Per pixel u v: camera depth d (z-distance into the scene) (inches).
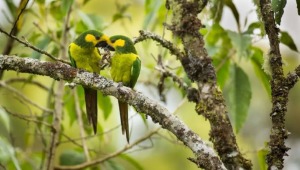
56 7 464.8
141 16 602.5
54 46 460.1
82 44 374.3
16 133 599.8
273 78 259.0
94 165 438.0
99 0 607.2
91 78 280.2
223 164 242.7
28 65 285.1
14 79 457.4
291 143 673.6
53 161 420.2
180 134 246.8
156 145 623.8
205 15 355.9
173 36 265.4
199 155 238.5
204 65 252.8
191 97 260.7
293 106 676.7
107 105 457.4
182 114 605.3
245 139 659.4
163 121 254.8
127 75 375.6
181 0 260.1
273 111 255.3
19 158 470.6
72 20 484.4
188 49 256.4
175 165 631.8
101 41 375.2
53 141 421.1
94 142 536.1
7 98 599.8
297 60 600.1
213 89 251.6
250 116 670.5
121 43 374.0
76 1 470.9
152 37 279.3
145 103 263.7
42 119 482.0
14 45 458.3
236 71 410.0
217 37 409.1
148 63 484.7
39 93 627.8
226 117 248.7
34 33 462.9
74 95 461.4
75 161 456.8
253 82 646.5
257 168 619.8
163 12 450.9
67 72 283.7
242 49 369.4
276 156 250.7
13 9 466.9
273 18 261.4
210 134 248.8
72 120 489.4
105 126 585.9
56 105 437.4
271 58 260.8
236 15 386.3
